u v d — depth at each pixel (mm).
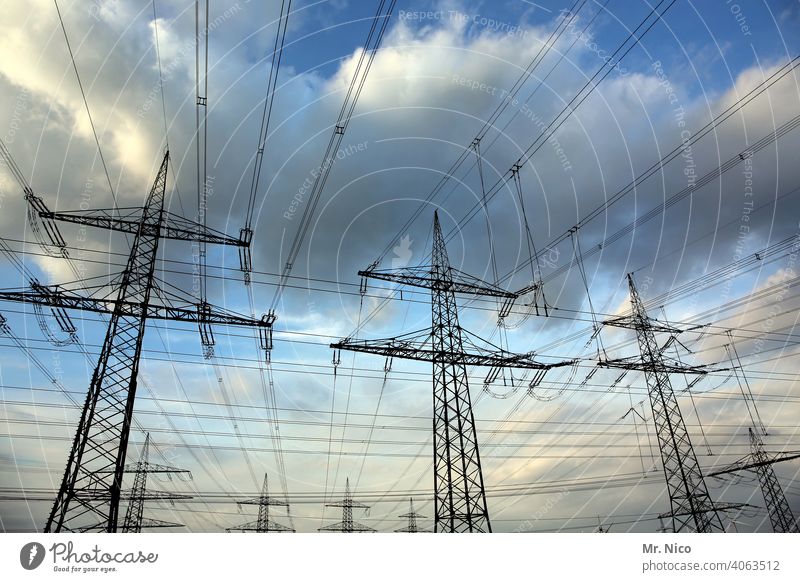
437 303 30781
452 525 26016
